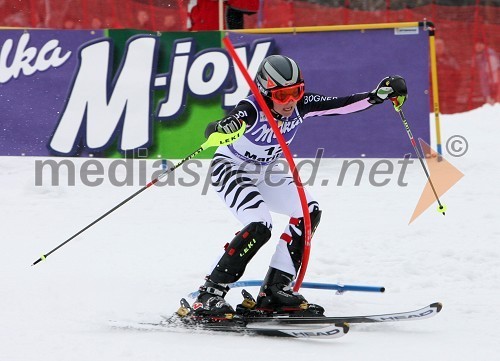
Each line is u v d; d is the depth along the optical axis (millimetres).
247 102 14859
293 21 42844
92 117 29984
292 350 13156
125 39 29812
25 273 18859
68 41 29812
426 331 14523
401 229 22875
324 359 12586
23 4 41625
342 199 26609
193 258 20422
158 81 29938
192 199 27016
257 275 19203
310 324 14320
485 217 24047
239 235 14570
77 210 25641
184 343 13570
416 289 17906
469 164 30953
